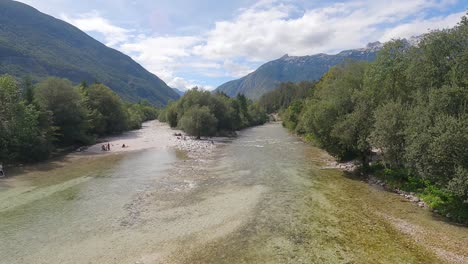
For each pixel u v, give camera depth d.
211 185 32.25
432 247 18.77
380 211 24.97
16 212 23.67
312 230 20.89
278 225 21.66
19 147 42.97
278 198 27.92
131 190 30.16
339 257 17.23
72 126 59.53
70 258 16.78
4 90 43.16
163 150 57.81
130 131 97.62
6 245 18.20
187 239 19.30
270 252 17.70
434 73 28.56
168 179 34.78
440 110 24.36
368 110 35.94
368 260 16.98
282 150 58.41
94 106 81.56
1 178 34.69
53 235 19.64
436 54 28.58
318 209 25.17
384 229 21.33
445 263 16.91
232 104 113.94
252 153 54.53
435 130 22.59
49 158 48.34
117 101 90.00
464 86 25.20
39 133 47.41
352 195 29.34
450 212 23.83
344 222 22.45
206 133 81.56
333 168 41.66
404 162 28.45
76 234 19.81
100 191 29.73
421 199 27.31
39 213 23.50
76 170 39.53
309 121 47.78
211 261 16.61
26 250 17.62
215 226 21.38
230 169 40.41
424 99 28.14
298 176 36.75
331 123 41.47
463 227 21.94
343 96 41.28
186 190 30.30
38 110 50.22
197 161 46.41
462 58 25.41
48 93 57.72
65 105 58.03
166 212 24.03
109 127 84.94
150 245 18.42
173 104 114.38
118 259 16.75
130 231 20.39
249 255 17.33
